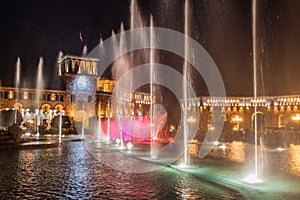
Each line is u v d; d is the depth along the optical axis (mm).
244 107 99188
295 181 15742
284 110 94688
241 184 14977
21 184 15039
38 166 21219
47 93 95312
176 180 16375
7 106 89750
